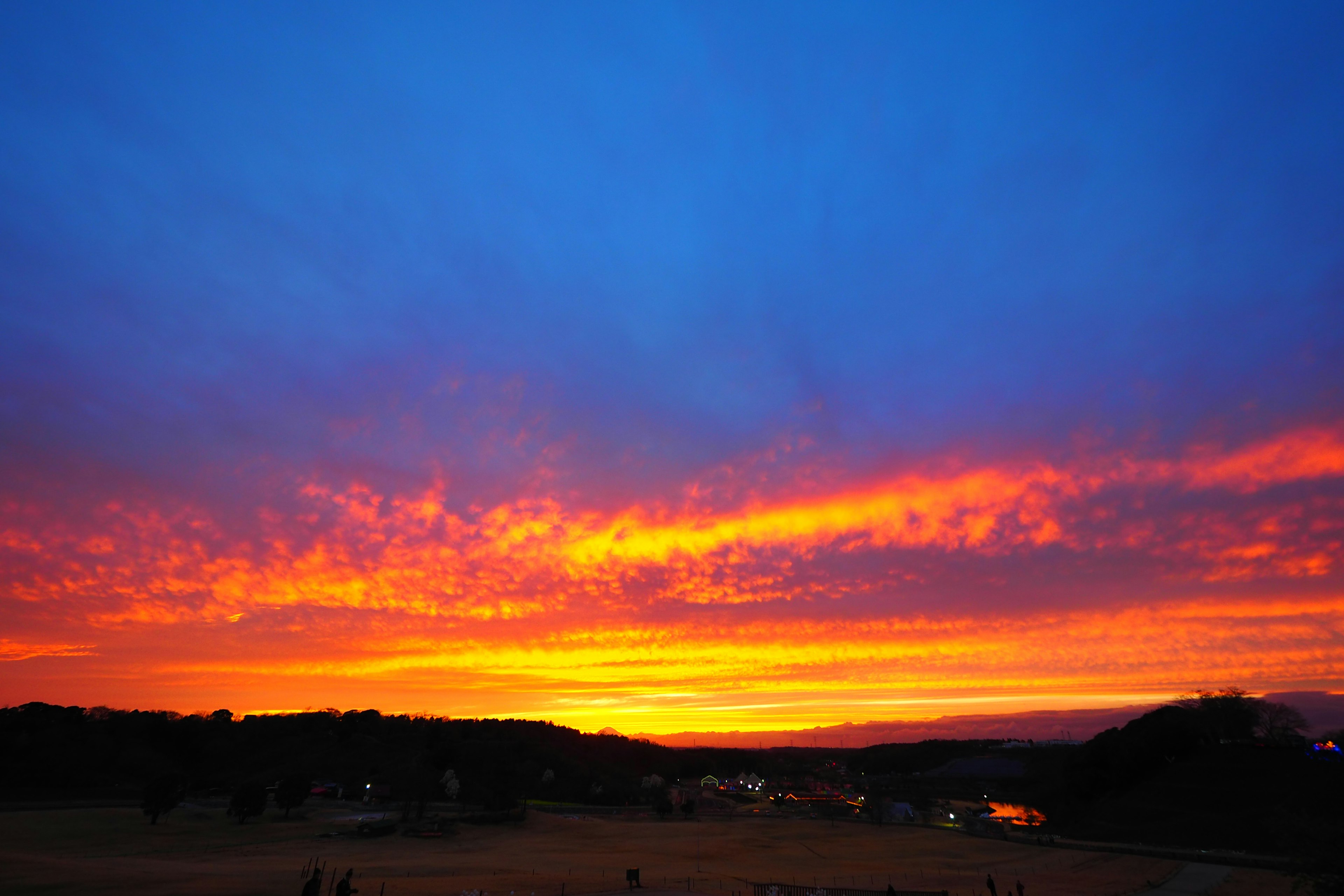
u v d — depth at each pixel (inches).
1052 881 2662.4
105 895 1745.8
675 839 4173.2
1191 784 4527.6
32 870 2123.5
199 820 4131.4
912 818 5610.2
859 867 3093.0
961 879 2714.1
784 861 3294.8
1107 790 5290.4
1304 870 1520.7
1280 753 4549.7
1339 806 3538.4
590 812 5979.3
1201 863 3011.8
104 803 4729.3
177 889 1859.0
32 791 5383.9
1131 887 2484.0
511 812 5073.8
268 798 5236.2
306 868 2406.5
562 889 2110.0
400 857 3186.5
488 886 2194.9
